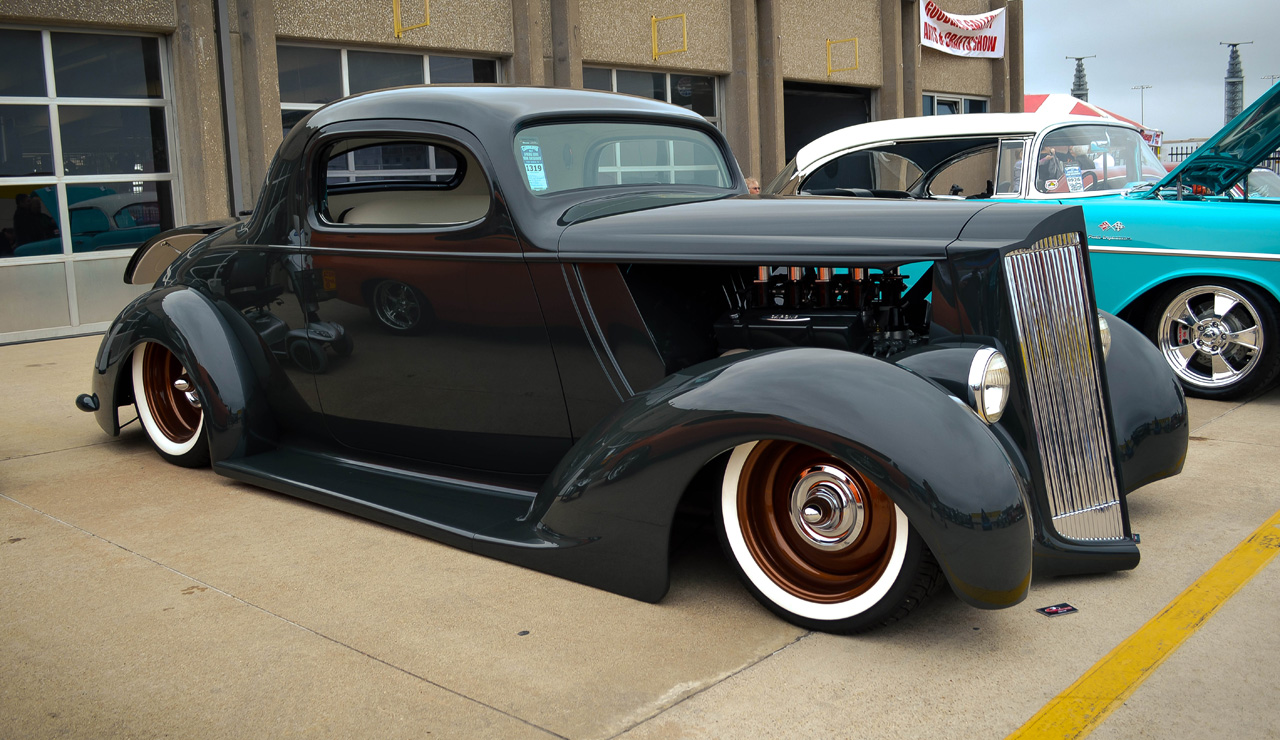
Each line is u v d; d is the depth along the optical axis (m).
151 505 3.37
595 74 11.30
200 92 7.95
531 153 2.95
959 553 2.03
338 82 9.08
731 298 2.99
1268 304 4.57
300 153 3.29
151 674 2.12
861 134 5.92
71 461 3.97
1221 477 3.51
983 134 5.48
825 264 2.48
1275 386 5.16
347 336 3.27
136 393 3.94
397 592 2.56
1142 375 3.05
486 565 2.75
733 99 12.67
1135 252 4.89
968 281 2.37
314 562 2.79
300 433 3.66
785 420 2.16
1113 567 2.54
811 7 13.62
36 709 1.98
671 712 1.94
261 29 8.14
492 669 2.13
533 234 2.81
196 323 3.62
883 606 2.20
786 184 6.20
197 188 8.17
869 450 2.08
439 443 3.22
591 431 2.60
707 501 2.51
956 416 2.12
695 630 2.32
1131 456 2.95
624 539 2.46
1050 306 2.49
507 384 2.97
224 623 2.38
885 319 2.77
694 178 3.61
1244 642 2.20
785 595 2.35
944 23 15.88
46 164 7.59
